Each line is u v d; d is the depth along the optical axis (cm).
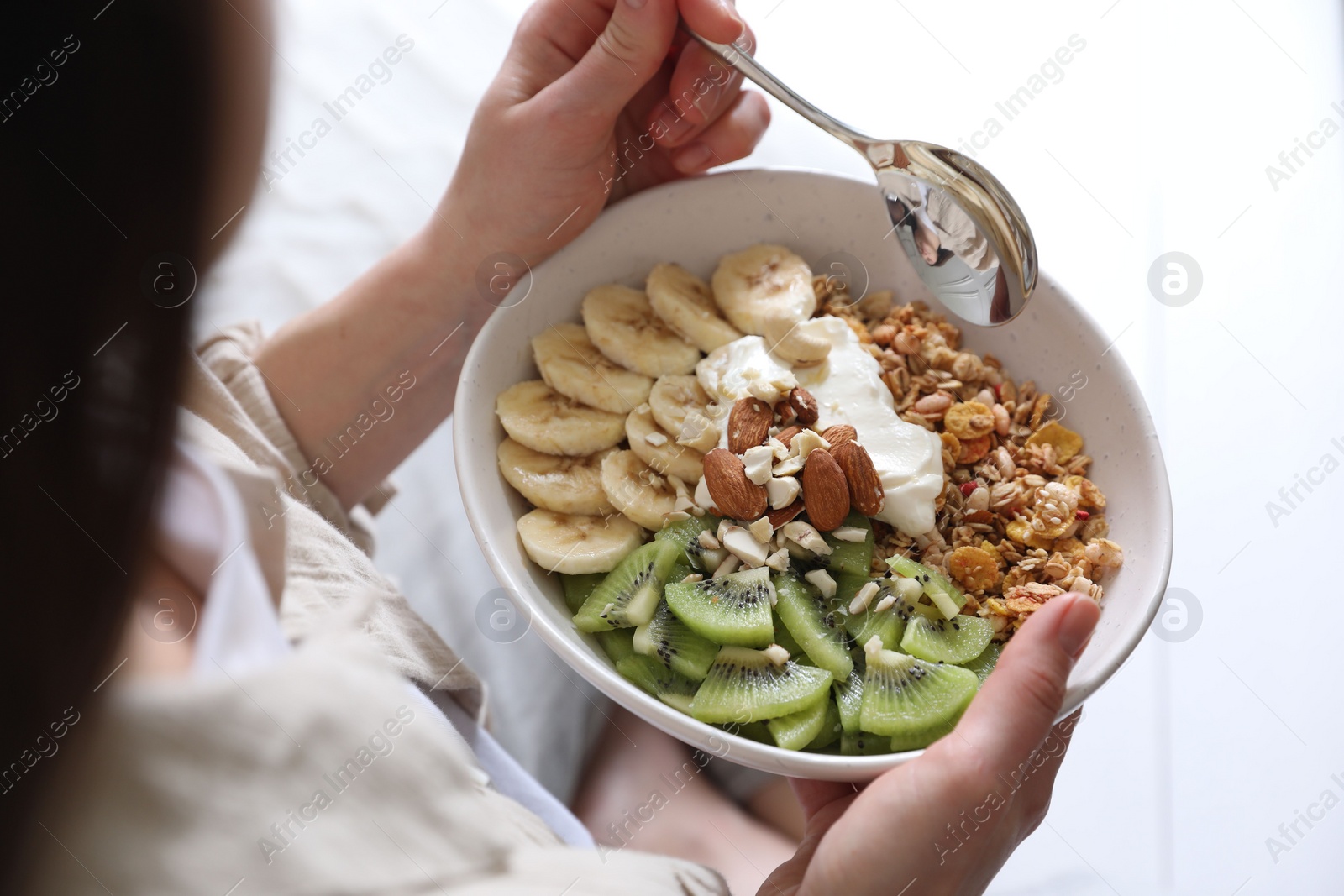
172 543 54
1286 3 83
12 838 50
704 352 61
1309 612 72
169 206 49
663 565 57
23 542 48
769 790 70
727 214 62
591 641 57
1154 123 81
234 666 54
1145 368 76
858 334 60
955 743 52
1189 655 72
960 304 61
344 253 78
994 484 59
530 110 60
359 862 53
